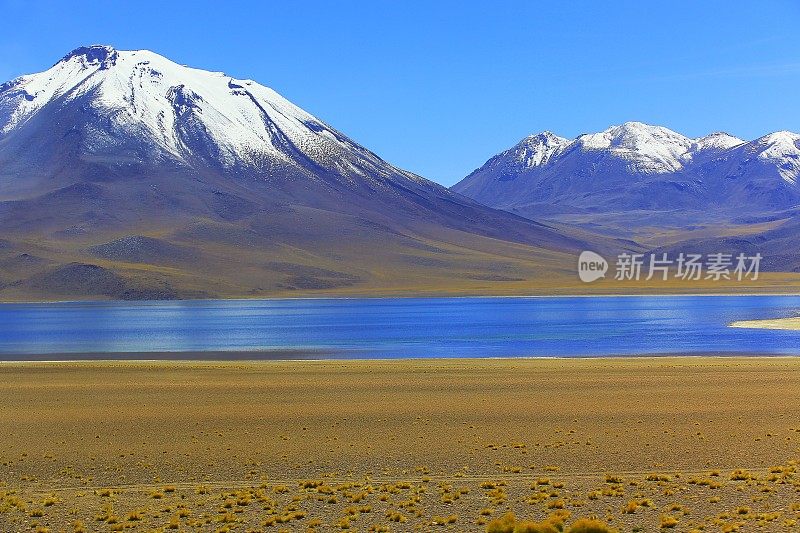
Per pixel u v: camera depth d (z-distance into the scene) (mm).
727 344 91688
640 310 160000
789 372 61312
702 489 29219
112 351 90875
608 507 27281
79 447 38250
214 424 43312
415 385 56500
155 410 47656
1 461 35781
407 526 25734
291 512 27203
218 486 31312
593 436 39094
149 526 26094
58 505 28688
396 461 34875
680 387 54094
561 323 128375
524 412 45562
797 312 145250
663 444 37156
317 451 36875
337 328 124312
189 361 78250
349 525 25859
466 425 42219
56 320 151625
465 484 30875
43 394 54219
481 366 68062
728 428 40500
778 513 25859
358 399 50812
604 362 71188
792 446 36406
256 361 77312
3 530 25922
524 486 30234
